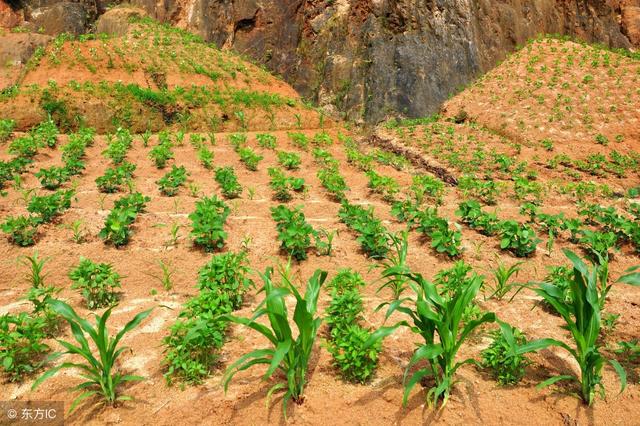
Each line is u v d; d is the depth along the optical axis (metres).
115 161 9.98
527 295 5.53
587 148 12.85
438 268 6.14
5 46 15.80
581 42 19.34
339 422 3.37
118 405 3.55
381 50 16.92
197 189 8.68
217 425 3.37
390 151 13.03
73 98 13.23
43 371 3.97
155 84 15.06
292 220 6.53
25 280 5.55
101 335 3.44
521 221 8.02
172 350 3.82
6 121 11.59
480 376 3.88
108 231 6.20
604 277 4.61
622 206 9.20
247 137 12.72
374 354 3.63
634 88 14.92
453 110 15.34
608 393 3.71
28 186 8.60
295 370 3.51
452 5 17.59
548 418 3.43
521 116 14.20
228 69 16.45
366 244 6.45
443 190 9.22
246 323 3.35
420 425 3.35
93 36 16.47
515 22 19.17
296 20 18.55
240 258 5.13
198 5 19.53
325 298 5.36
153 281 5.61
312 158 11.37
